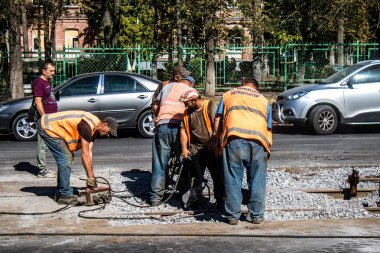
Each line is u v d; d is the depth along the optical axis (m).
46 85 10.72
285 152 13.40
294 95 17.00
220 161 8.16
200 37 25.77
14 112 16.05
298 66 24.80
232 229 7.44
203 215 8.08
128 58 23.59
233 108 7.64
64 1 27.91
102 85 16.30
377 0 28.95
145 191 9.46
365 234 7.21
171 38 27.38
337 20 29.98
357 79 17.00
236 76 25.08
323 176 10.41
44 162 10.70
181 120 8.55
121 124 16.33
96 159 12.62
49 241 7.00
